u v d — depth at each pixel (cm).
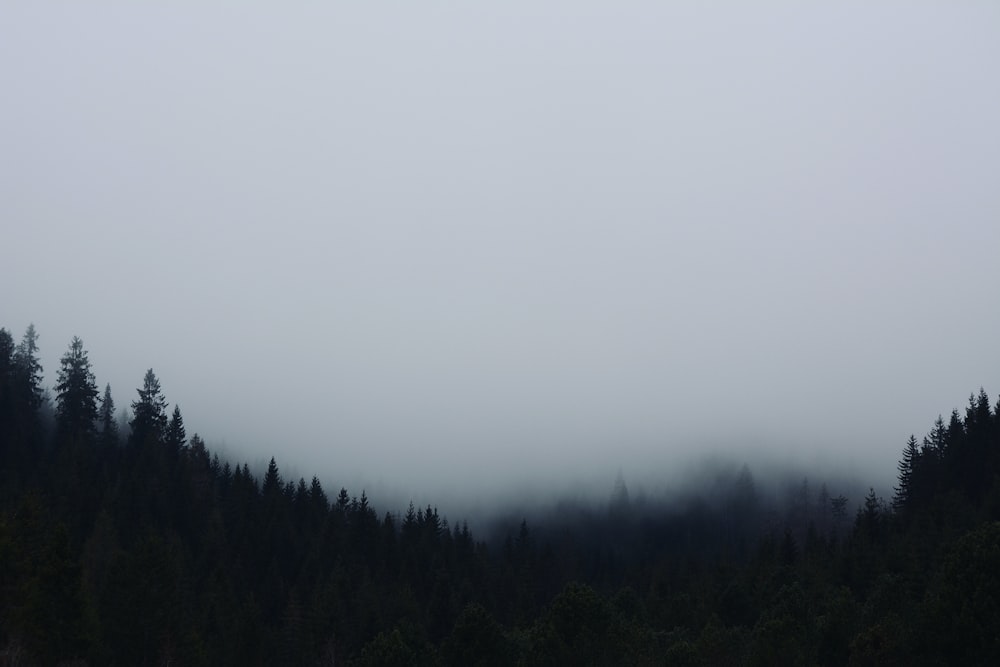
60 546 5141
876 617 5066
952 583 4503
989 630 4209
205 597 7538
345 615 8144
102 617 6016
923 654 4441
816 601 6038
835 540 9775
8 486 8250
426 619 8575
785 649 4897
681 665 5069
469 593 9562
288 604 8212
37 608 4894
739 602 7125
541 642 5269
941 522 7612
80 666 5106
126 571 6178
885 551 7400
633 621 6312
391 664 5144
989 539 4500
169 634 6153
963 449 9262
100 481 9144
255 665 6931
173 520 9500
